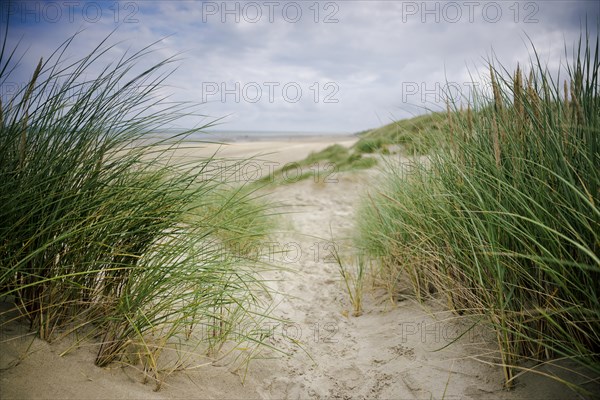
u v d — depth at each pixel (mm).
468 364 2123
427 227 2879
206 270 2207
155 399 1680
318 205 7473
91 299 1986
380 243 3615
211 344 2312
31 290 1839
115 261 2002
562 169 1890
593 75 1925
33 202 1784
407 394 2047
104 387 1633
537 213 1891
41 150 1932
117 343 1835
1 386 1439
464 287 2457
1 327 1737
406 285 3326
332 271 4066
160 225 2033
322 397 2115
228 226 2492
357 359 2463
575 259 1798
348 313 3150
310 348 2627
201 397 1842
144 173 2160
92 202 1895
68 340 1812
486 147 2402
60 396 1498
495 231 2102
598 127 1863
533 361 1936
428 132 3439
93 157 1979
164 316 1992
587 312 1661
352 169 9406
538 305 1913
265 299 3258
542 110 2064
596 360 1710
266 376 2230
